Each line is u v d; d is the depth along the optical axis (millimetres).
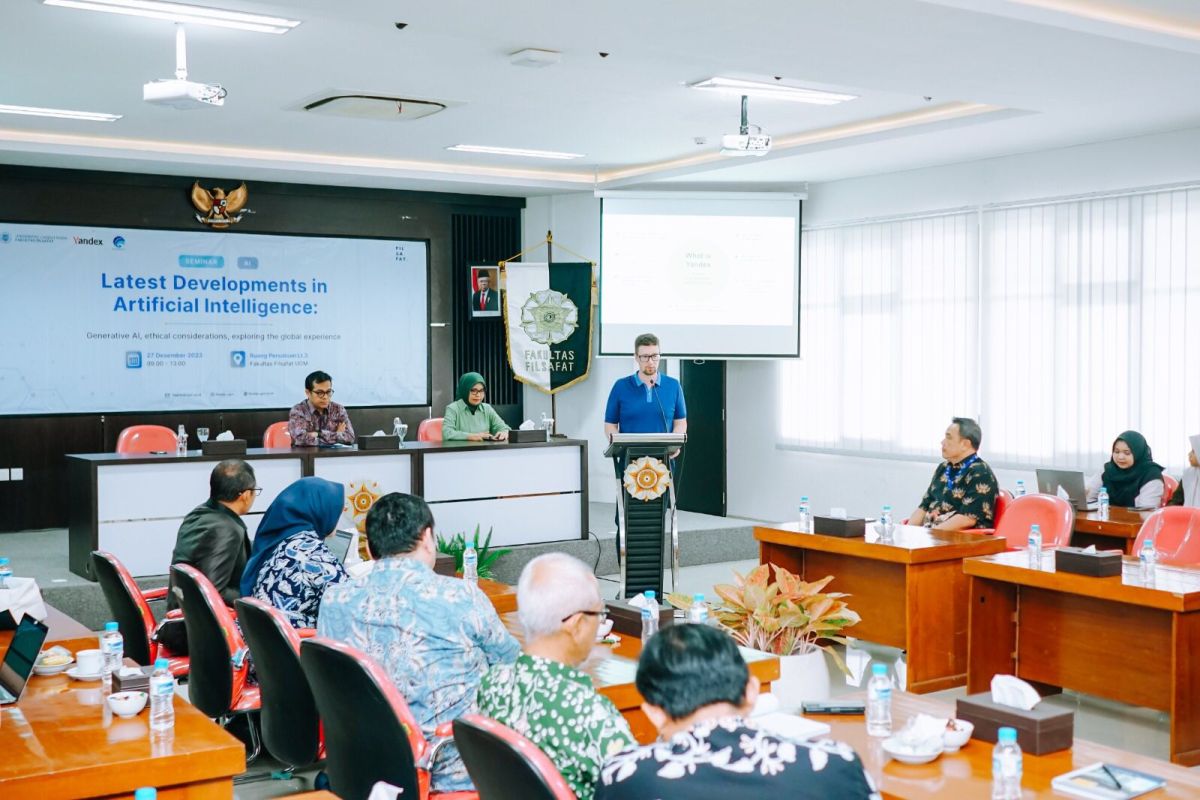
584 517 8352
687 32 5168
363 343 10477
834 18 4922
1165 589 4348
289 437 8078
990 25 5023
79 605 6754
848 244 9648
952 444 6453
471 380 8297
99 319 9422
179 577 4043
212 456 7125
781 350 9891
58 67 6363
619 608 3906
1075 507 6871
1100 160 7914
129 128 8188
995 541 5684
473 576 5102
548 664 2480
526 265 10688
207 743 2643
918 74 5973
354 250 10398
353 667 2805
